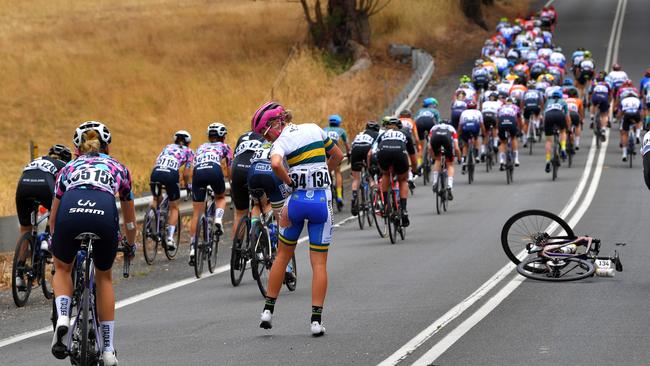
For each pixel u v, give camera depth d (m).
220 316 25.42
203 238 32.97
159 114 94.81
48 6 158.00
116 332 23.86
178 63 111.69
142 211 41.38
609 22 147.62
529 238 31.27
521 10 160.88
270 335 22.72
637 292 26.42
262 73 106.56
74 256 18.27
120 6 159.38
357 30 117.94
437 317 24.09
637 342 20.81
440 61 115.19
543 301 25.62
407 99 87.94
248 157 31.17
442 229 41.16
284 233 22.86
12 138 87.00
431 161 59.81
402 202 38.19
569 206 45.62
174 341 22.48
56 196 18.61
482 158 62.38
